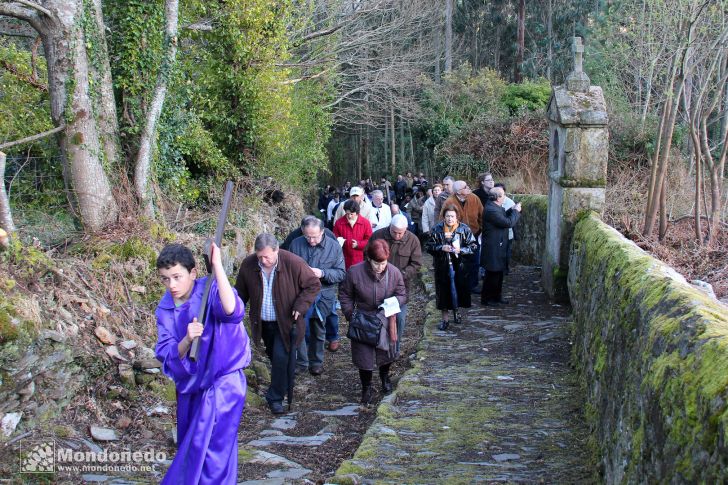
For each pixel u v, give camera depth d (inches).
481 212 469.7
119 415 236.1
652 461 125.0
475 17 1818.4
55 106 332.8
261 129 616.1
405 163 1533.0
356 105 1139.9
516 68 1540.4
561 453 207.9
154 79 389.4
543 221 539.8
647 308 158.1
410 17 992.9
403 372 320.5
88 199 332.5
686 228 428.8
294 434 252.8
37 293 240.2
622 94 860.6
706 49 432.5
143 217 347.9
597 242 282.5
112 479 196.1
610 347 198.4
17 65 413.4
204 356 158.6
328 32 707.4
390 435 225.0
